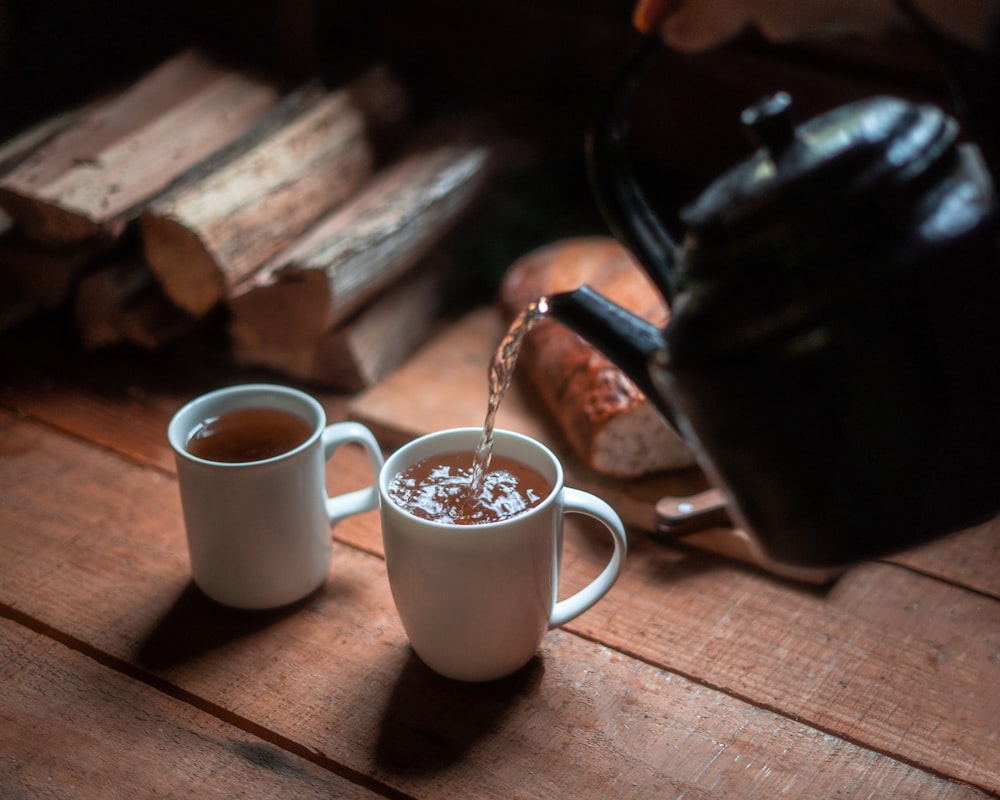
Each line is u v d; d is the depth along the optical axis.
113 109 1.16
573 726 0.81
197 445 0.86
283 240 1.11
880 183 0.62
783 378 0.62
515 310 1.09
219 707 0.82
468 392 1.08
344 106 1.18
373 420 1.04
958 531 0.66
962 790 0.78
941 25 0.61
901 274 0.61
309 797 0.77
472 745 0.80
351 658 0.85
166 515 0.96
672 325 0.65
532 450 0.83
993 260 0.62
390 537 0.80
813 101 1.17
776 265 0.62
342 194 1.16
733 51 1.19
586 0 1.22
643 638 0.87
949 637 0.87
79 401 1.09
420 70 1.30
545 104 1.25
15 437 1.04
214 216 1.05
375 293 1.12
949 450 0.63
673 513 0.92
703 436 0.65
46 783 0.77
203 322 1.18
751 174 0.64
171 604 0.89
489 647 0.81
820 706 0.82
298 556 0.87
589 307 0.69
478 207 1.22
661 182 1.25
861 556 0.66
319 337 1.08
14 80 1.29
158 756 0.79
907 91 1.14
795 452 0.63
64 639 0.86
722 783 0.78
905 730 0.81
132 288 1.12
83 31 1.29
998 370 0.63
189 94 1.19
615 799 0.77
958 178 0.64
